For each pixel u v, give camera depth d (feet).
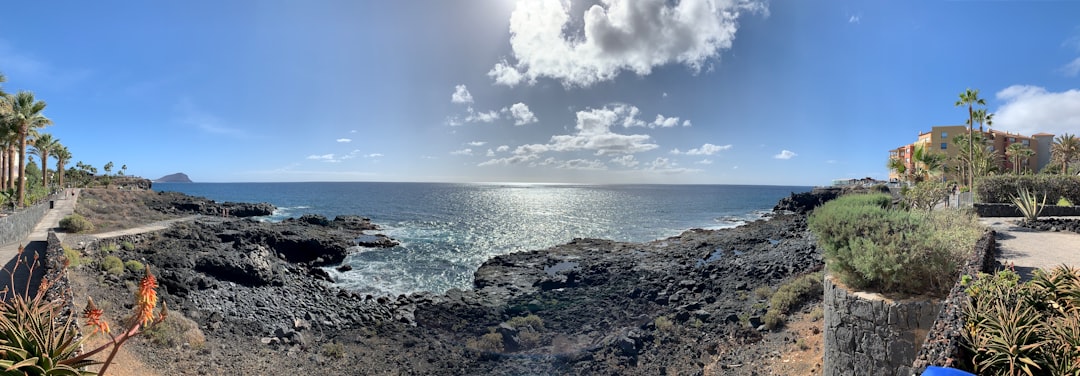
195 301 62.54
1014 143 228.43
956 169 177.78
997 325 15.20
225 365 42.55
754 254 98.22
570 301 69.15
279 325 57.93
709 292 69.41
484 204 333.83
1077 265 33.35
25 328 18.06
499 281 84.38
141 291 15.25
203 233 109.19
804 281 56.44
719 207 309.22
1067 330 14.70
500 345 52.19
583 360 47.09
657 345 49.49
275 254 105.81
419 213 248.52
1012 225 56.13
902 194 125.59
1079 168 170.50
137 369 34.71
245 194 507.30
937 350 15.01
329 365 46.93
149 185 362.33
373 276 94.27
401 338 56.29
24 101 132.57
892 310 28.22
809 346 41.81
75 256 66.13
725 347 47.32
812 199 241.96
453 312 65.67
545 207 305.73
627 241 145.69
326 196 458.50
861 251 30.22
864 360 29.55
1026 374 13.15
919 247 28.91
